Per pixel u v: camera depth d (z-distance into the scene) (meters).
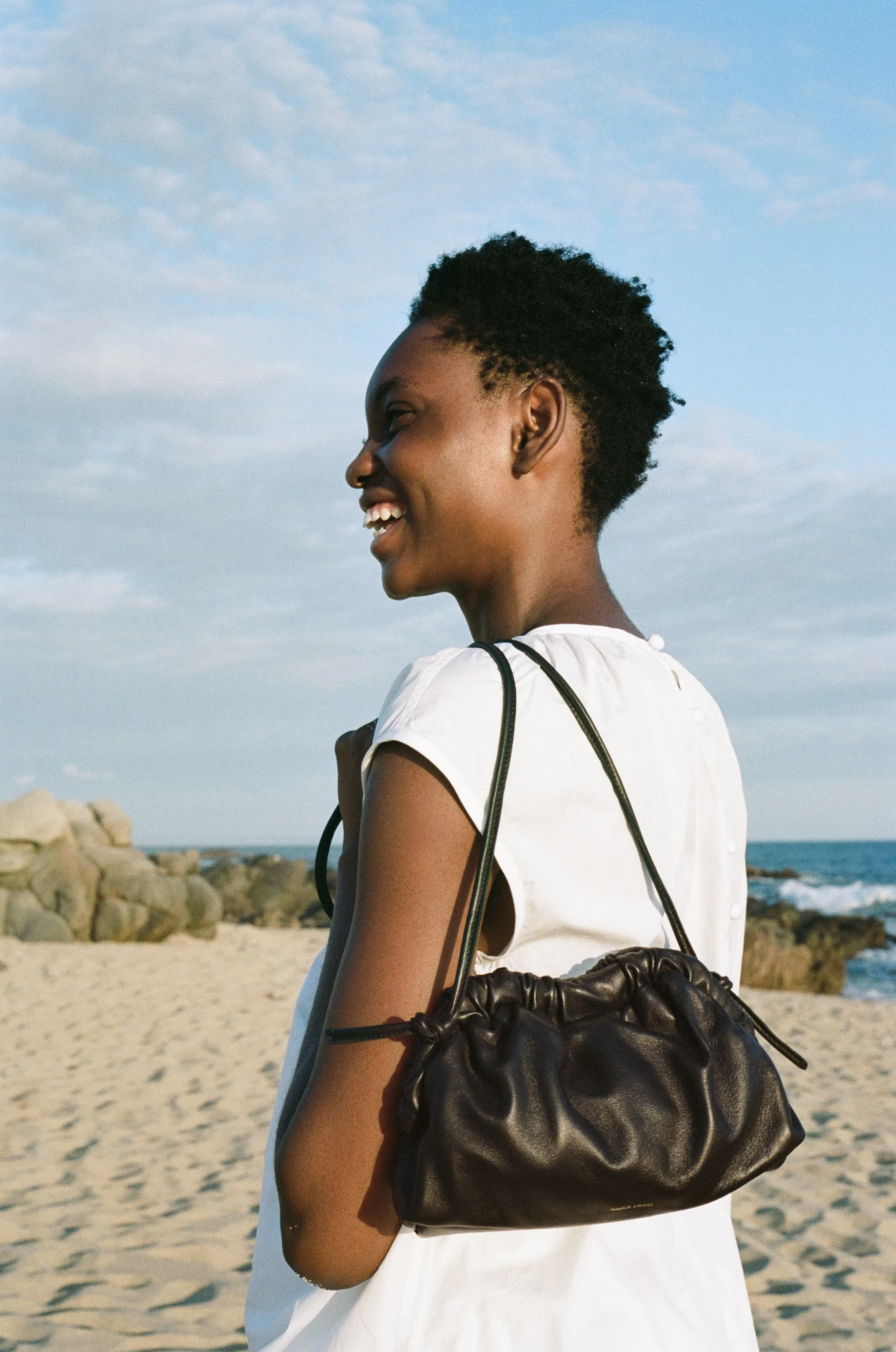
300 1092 0.87
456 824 0.84
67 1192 5.20
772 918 29.48
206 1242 4.58
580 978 0.84
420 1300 0.82
